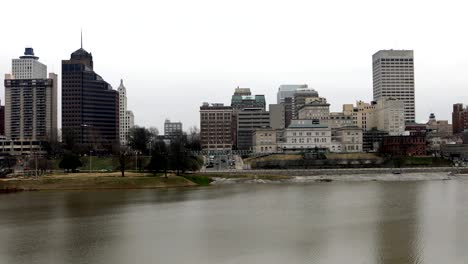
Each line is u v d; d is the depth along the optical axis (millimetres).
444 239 91500
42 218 119438
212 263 76875
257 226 106500
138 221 114250
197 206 140000
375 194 170875
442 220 112312
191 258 79875
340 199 155250
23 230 103688
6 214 126250
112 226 107875
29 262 78125
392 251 82688
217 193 177375
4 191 184875
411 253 81312
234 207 137375
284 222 111312
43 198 161250
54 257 81000
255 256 80562
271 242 90188
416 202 146000
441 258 78312
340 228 103125
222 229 103438
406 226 104812
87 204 145250
